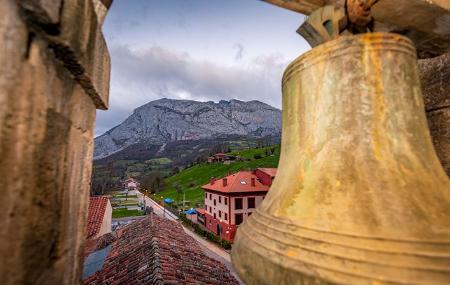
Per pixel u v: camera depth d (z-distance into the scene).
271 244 1.24
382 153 1.36
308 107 1.65
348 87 1.50
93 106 1.70
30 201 1.02
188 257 9.19
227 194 30.00
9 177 0.90
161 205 57.91
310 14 1.97
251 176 33.72
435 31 2.18
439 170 1.43
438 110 2.55
